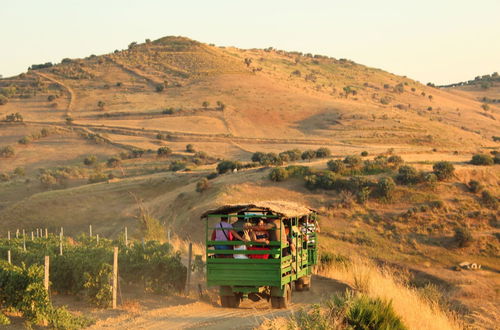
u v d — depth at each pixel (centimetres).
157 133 16138
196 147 14812
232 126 17162
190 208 7744
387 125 17100
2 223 8706
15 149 15450
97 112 18562
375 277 1628
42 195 9481
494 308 2136
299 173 8112
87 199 9275
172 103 19488
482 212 6950
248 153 14175
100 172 12744
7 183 12669
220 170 10125
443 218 6875
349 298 1045
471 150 12462
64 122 17325
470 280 5278
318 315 965
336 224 6894
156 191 9725
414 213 6956
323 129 17075
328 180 7669
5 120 17438
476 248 6325
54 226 8538
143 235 3475
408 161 8956
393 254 6288
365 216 7025
